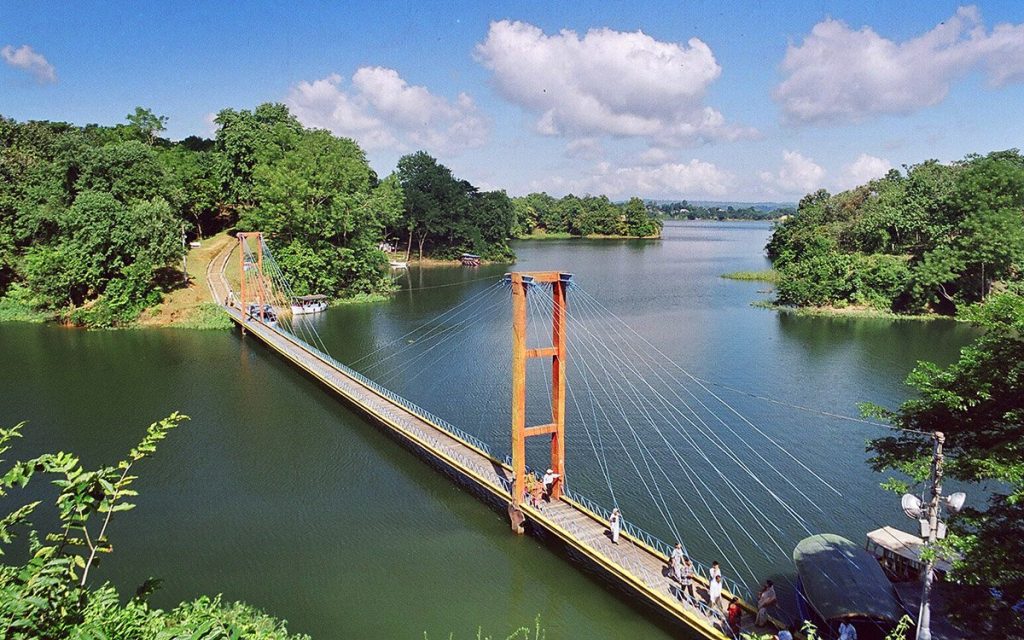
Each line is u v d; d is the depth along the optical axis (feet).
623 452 145.59
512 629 91.30
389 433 160.66
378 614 93.66
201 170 375.66
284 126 369.50
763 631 81.97
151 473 136.77
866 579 82.12
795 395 182.91
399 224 499.10
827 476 133.59
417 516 121.60
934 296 312.71
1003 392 72.74
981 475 66.69
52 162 298.35
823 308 315.99
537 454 143.54
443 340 252.62
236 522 118.01
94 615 41.34
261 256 280.31
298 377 204.54
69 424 160.97
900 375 202.39
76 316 268.62
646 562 97.45
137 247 278.05
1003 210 303.89
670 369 207.92
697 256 606.96
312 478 136.05
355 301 335.26
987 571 61.36
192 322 272.72
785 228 498.28
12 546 107.34
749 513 119.14
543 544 112.68
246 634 53.78
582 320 285.64
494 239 540.93
